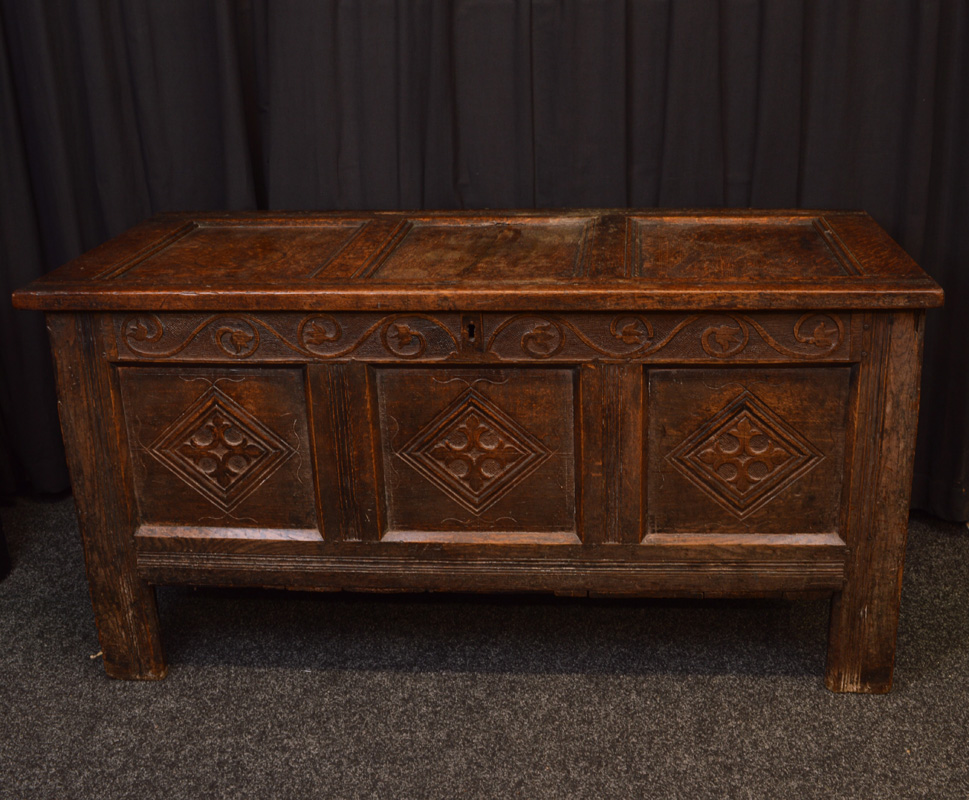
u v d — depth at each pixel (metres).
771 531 2.01
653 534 2.03
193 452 2.04
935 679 2.12
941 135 2.49
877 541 1.97
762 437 1.94
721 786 1.85
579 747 1.96
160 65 2.62
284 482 2.05
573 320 1.89
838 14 2.44
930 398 2.67
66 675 2.21
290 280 1.94
